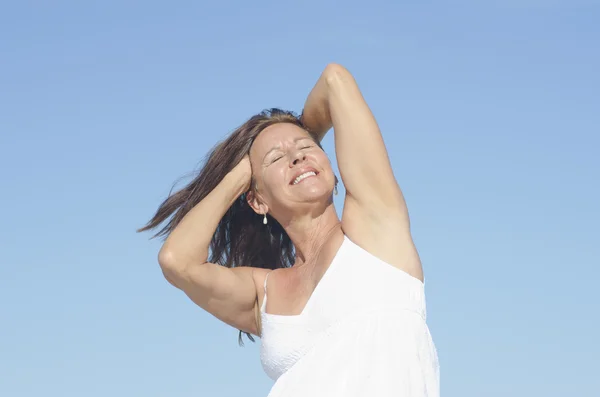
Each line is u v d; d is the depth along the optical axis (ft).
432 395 23.09
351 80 25.41
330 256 24.38
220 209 26.73
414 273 23.91
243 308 26.50
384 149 24.76
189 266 26.03
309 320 23.93
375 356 22.88
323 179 25.66
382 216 24.14
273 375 24.85
